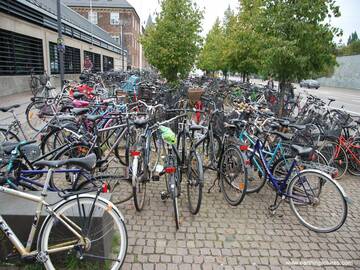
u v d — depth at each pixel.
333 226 3.37
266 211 3.81
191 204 3.68
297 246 3.14
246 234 3.29
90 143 3.93
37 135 4.89
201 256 2.89
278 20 6.96
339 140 5.12
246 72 14.11
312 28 6.68
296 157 3.61
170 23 10.12
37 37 14.62
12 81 12.27
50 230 2.35
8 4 11.44
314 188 3.55
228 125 4.39
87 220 2.41
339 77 35.38
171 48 10.20
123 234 2.46
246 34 11.98
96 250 2.52
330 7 6.80
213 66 20.89
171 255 2.88
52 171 2.54
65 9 22.28
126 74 16.06
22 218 2.49
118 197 3.64
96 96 7.19
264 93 10.15
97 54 27.86
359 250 3.12
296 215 3.59
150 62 10.84
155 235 3.19
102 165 3.42
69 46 19.55
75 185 3.00
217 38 19.12
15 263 2.57
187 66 10.77
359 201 4.23
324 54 6.93
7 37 11.97
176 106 7.01
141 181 3.62
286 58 6.89
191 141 3.98
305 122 5.74
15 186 2.76
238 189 3.86
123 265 2.70
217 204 3.93
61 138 4.27
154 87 8.55
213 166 4.40
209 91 10.09
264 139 4.17
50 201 2.64
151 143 3.96
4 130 4.86
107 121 4.82
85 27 23.98
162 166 3.65
